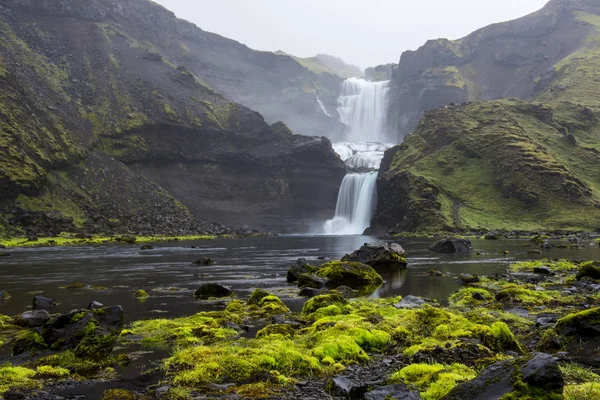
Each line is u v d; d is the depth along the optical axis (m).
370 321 19.83
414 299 26.20
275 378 13.22
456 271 43.47
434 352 14.33
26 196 130.75
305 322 20.97
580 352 13.74
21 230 118.44
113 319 19.58
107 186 159.25
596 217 134.25
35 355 16.64
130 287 35.84
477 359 13.91
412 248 80.69
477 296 26.66
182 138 197.75
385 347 16.45
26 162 136.38
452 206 153.62
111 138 185.25
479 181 165.88
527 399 8.67
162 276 43.28
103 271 48.31
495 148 175.75
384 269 46.28
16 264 57.00
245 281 39.00
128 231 134.12
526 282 33.81
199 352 15.42
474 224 138.50
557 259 53.34
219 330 19.64
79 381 13.71
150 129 193.50
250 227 186.12
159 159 190.88
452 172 176.00
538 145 175.25
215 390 12.42
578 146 181.88
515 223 139.38
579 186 148.50
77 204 142.88
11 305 28.09
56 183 145.12
